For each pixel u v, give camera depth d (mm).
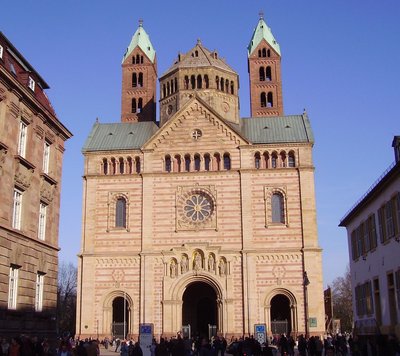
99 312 82750
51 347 51188
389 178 51281
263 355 43938
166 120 97062
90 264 84500
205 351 45125
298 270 81312
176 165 87562
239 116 98188
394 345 45125
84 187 87938
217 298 81688
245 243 82688
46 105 53656
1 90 44281
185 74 96688
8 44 47469
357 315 70688
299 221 83250
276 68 109250
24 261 47156
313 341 57438
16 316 44938
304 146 86375
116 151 88938
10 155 45469
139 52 110125
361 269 67875
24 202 48156
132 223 85688
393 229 52188
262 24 113125
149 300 82062
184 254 83375
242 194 84625
